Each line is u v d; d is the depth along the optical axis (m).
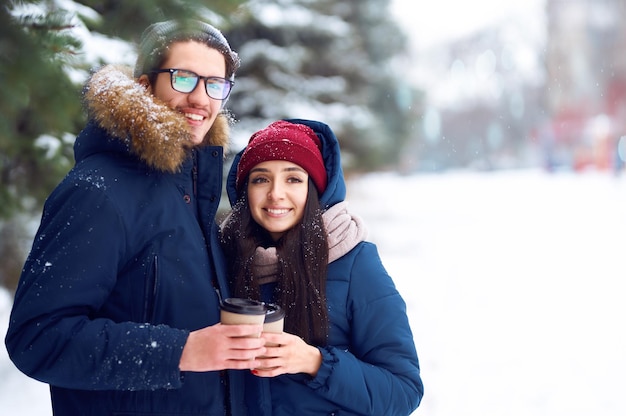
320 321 1.82
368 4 18.06
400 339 1.86
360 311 1.88
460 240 12.70
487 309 7.06
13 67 1.75
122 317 1.60
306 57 12.85
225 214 2.27
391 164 20.22
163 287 1.61
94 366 1.45
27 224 6.07
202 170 1.80
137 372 1.46
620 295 7.61
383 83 18.23
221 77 1.78
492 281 8.60
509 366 5.10
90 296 1.50
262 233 2.01
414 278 8.91
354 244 1.93
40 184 4.24
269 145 1.91
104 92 1.62
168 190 1.68
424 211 18.58
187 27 1.73
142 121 1.58
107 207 1.55
